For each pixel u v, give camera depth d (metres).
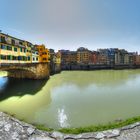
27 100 31.14
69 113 23.72
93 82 56.66
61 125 19.06
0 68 34.97
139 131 13.91
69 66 127.12
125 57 154.25
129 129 14.34
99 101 30.80
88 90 41.81
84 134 13.60
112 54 145.38
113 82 57.12
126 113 23.69
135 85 50.75
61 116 22.39
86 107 26.84
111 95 36.06
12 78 61.62
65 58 139.75
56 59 94.56
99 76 78.06
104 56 145.25
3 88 42.75
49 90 41.03
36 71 58.44
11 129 13.84
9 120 15.52
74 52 142.25
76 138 12.95
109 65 142.12
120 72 105.94
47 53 63.84
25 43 49.19
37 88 43.44
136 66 156.88
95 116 22.42
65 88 44.22
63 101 30.73
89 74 88.50
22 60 46.88
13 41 41.41
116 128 15.04
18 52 44.25
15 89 41.69
